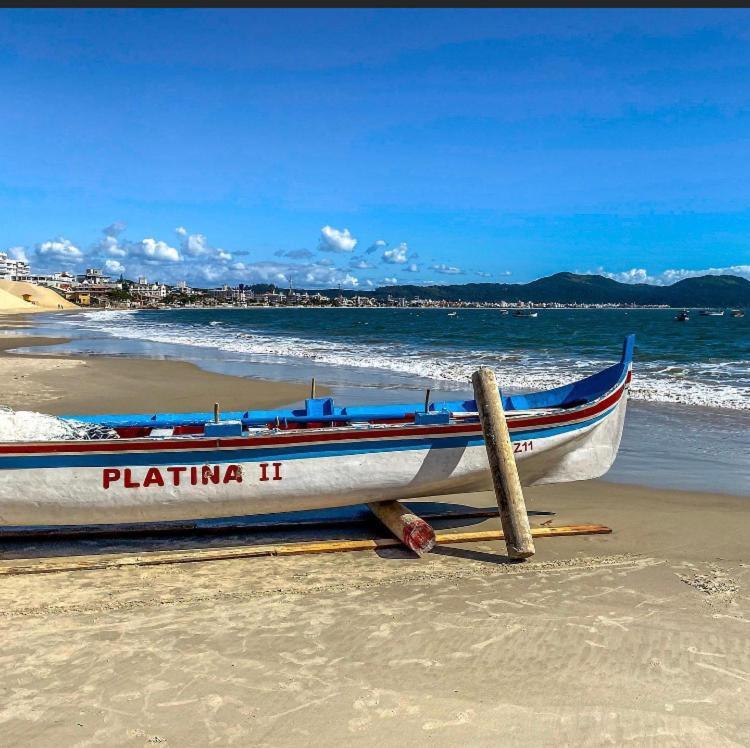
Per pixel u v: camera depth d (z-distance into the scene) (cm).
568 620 439
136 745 313
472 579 511
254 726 327
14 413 589
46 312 11500
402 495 623
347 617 444
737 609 454
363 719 332
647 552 570
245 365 2266
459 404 766
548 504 723
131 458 543
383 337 4372
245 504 576
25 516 541
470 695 354
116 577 519
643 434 1084
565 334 4856
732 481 801
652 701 348
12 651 398
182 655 393
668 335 4653
